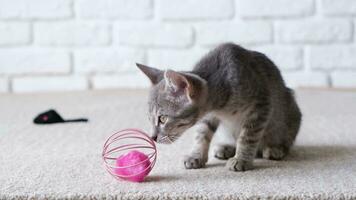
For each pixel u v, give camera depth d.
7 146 1.37
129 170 1.14
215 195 1.05
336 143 1.37
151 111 1.22
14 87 2.00
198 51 1.96
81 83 2.00
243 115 1.25
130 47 1.97
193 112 1.21
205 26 1.95
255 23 1.94
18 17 1.96
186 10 1.95
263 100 1.26
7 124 1.57
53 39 1.97
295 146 1.36
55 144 1.39
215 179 1.16
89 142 1.40
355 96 1.83
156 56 1.97
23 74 1.99
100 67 1.99
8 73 1.99
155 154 1.20
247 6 1.94
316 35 1.94
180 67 1.97
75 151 1.33
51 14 1.96
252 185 1.11
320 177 1.15
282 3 1.93
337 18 1.93
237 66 1.25
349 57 1.94
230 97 1.24
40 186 1.12
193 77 1.19
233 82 1.24
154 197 1.06
